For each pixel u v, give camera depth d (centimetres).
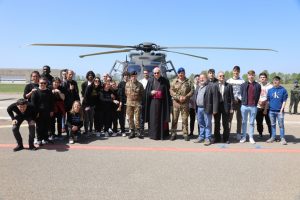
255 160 605
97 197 415
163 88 809
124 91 856
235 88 820
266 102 795
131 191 437
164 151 678
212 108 745
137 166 559
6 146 716
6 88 4431
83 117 824
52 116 750
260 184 467
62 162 582
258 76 849
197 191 438
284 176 506
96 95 833
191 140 809
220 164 575
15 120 668
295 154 655
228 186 458
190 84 800
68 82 810
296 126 1055
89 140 793
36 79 743
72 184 464
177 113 799
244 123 779
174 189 445
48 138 755
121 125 864
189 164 574
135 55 1164
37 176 500
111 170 534
